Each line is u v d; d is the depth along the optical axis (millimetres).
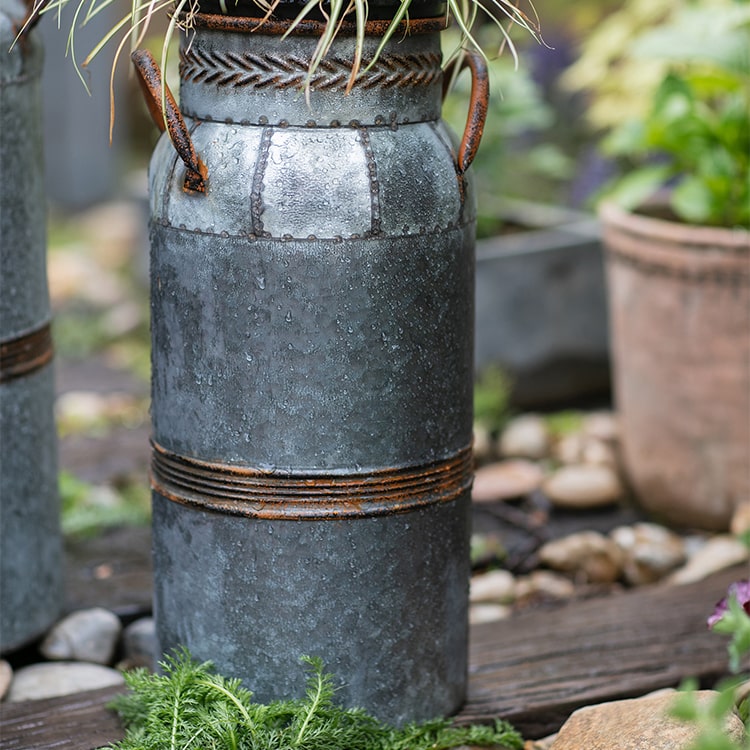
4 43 2727
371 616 2543
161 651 2721
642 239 4012
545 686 2941
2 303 2861
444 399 2516
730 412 3996
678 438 4109
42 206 2980
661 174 4352
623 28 5082
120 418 5180
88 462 4660
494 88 5164
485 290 4820
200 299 2406
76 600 3475
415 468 2498
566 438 4766
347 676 2566
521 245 4914
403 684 2621
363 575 2512
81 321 6277
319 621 2525
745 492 4062
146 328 6199
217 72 2340
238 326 2383
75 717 2832
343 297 2354
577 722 2555
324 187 2307
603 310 5082
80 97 8141
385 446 2457
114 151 8477
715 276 3887
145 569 3723
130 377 5711
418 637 2607
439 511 2568
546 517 4301
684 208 4191
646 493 4273
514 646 3156
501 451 4715
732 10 4098
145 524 4082
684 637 3188
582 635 3207
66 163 8242
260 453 2441
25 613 3096
